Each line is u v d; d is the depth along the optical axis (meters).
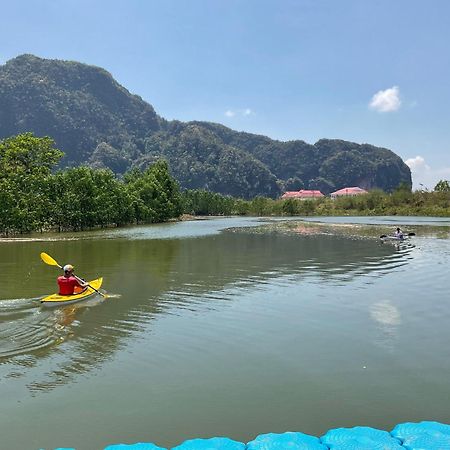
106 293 17.20
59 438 7.09
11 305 15.30
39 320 13.42
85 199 58.53
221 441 6.84
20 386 8.88
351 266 23.95
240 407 8.07
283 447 6.69
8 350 10.85
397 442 6.86
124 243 38.66
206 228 62.06
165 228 62.78
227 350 10.84
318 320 13.34
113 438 7.11
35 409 7.98
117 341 11.52
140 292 17.36
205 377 9.29
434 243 36.59
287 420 7.66
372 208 125.62
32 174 56.72
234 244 36.91
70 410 7.95
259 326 12.74
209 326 12.77
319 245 35.59
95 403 8.20
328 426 7.49
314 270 22.64
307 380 9.16
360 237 43.34
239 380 9.16
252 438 7.12
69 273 16.12
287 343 11.30
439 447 6.75
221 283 19.17
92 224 61.34
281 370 9.64
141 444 6.75
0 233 51.53
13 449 6.80
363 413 7.89
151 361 10.15
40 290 18.27
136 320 13.41
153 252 31.17
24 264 25.72
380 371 9.60
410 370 9.65
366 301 15.68
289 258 27.47
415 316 13.76
